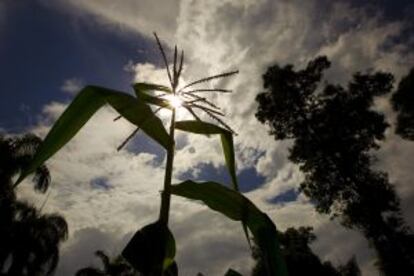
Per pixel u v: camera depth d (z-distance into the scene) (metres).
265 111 23.05
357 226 20.23
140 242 1.00
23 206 13.19
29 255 13.38
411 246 17.88
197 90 1.42
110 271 24.30
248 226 1.25
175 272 1.22
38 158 1.12
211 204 1.27
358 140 21.41
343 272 23.64
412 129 20.11
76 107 1.19
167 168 1.17
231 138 1.38
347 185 20.92
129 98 1.22
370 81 20.75
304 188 21.91
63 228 14.55
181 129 1.33
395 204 19.58
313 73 22.31
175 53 1.44
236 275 1.26
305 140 21.98
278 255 1.11
